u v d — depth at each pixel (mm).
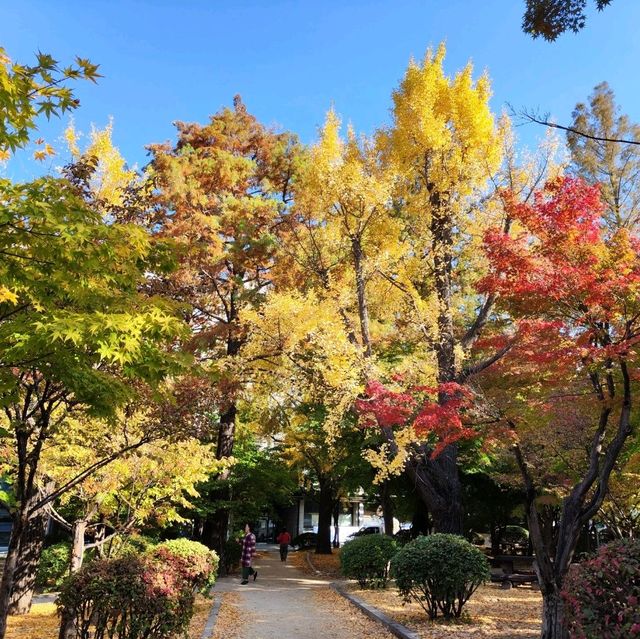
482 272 12711
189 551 10656
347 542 13945
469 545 9156
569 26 4992
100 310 4961
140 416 7906
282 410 15836
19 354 4422
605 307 6227
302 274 14422
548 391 7898
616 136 19688
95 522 10609
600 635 3844
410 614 9227
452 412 7551
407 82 13055
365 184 12094
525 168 12445
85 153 8672
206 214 15359
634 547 4223
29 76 4098
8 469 8172
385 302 13320
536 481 12133
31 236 4180
